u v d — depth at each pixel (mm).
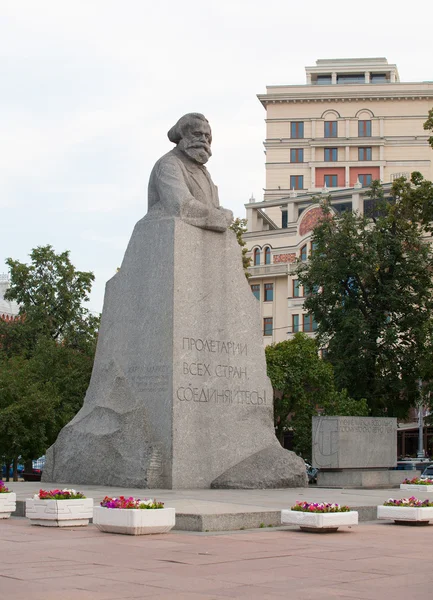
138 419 17109
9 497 13070
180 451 16969
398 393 43438
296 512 11922
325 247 43531
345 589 7703
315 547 10297
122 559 9086
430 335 41688
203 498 14516
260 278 67625
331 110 82812
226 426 17891
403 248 43250
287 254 66562
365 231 42969
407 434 60938
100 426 17734
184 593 7387
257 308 19016
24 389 35094
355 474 22812
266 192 81875
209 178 19312
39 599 6984
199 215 18219
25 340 50594
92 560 8984
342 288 43438
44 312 50719
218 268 18406
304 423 38156
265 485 17656
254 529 11977
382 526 12859
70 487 16781
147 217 18531
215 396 17812
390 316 44438
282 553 9750
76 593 7266
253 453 18156
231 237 18797
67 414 36000
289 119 83438
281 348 39031
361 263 41844
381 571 8664
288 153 83062
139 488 16562
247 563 9016
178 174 18578
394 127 82375
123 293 18469
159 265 17859
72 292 52625
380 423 24469
